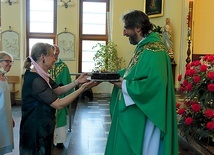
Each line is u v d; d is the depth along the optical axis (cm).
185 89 262
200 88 245
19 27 771
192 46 738
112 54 773
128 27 173
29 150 186
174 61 724
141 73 162
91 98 768
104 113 575
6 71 266
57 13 795
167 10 740
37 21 811
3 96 258
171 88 169
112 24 796
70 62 805
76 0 793
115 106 191
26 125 185
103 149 355
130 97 165
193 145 248
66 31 798
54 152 352
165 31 713
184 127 257
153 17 771
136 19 170
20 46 772
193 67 257
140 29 172
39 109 184
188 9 709
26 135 186
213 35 761
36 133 184
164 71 163
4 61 264
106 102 713
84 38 830
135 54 176
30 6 806
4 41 766
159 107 161
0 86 258
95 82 183
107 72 187
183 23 715
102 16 834
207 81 242
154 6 763
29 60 191
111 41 796
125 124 170
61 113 369
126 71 182
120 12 791
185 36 714
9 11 766
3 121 258
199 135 242
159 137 171
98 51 779
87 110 605
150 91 160
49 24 816
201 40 759
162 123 161
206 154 224
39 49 186
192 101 253
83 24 830
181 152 265
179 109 260
